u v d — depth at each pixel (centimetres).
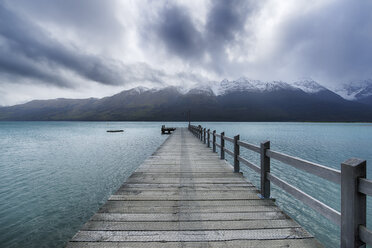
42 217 524
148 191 350
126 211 268
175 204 293
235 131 4234
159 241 201
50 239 433
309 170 207
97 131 4619
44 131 4722
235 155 480
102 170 978
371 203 598
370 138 2725
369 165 1144
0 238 434
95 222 237
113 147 1786
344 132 4078
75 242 199
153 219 246
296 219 521
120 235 211
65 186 755
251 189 361
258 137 2827
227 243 199
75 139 2602
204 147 952
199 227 228
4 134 3703
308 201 206
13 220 507
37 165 1090
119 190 354
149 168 526
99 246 193
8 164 1120
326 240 446
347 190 154
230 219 247
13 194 676
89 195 670
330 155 1454
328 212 176
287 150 1675
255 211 269
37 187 743
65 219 514
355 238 146
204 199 313
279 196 655
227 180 419
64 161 1189
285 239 205
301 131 4369
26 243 419
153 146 1847
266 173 317
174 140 1302
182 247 193
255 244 198
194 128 1772
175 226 230
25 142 2283
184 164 573
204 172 486
